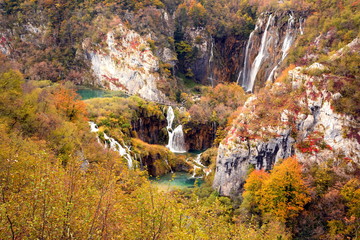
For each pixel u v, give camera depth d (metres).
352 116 49.47
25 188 15.85
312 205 43.28
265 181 44.62
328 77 53.19
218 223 25.08
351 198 41.19
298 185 42.62
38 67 118.44
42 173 15.95
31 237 14.29
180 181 62.31
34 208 14.23
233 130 56.47
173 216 18.97
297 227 41.38
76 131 45.81
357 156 47.50
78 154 39.28
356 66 53.75
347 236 38.56
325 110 51.56
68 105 53.28
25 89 46.44
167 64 115.31
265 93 59.31
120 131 69.00
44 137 38.06
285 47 112.06
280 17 115.62
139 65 112.88
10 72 42.50
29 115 38.88
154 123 87.44
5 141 24.64
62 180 17.11
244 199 45.84
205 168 68.69
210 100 99.00
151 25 117.69
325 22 92.19
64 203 15.62
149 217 18.31
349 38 77.50
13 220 14.30
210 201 48.09
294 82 56.72
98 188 19.95
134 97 91.00
